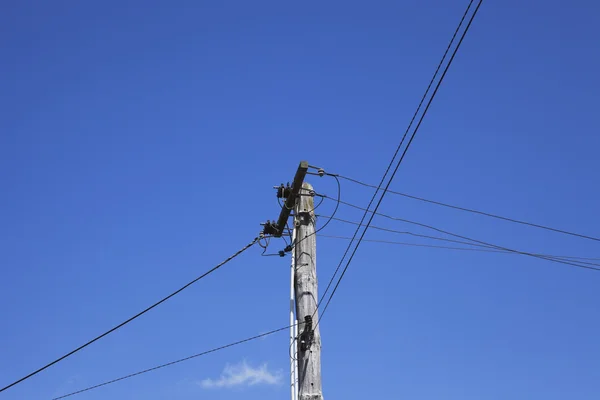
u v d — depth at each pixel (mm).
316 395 12305
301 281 13258
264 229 14625
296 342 12891
